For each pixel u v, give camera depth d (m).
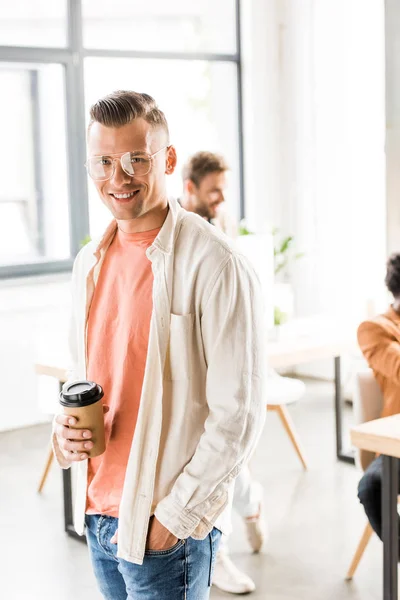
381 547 3.37
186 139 5.85
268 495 3.94
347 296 5.83
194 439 1.61
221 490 1.59
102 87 5.46
